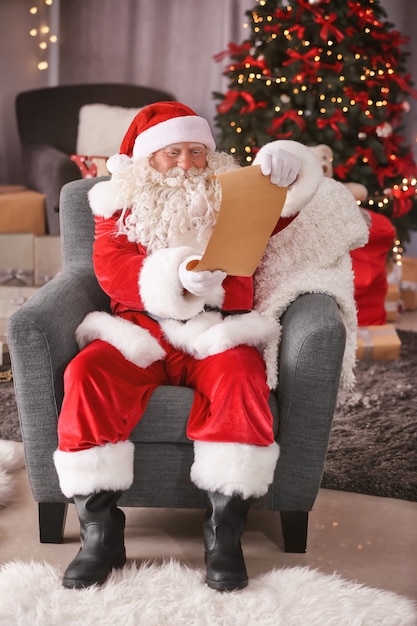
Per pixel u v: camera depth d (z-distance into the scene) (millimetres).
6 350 3385
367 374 3385
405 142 5008
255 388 1910
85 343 2090
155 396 1990
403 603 1841
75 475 1888
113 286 2092
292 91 4000
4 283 3930
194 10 5398
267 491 1985
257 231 1824
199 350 2035
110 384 1914
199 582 1896
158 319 2137
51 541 2123
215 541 1916
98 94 5156
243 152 4102
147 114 2301
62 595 1832
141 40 5516
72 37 5562
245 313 2152
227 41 5324
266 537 2191
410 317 4395
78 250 2508
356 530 2230
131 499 2033
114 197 2213
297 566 1971
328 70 3982
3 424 2809
